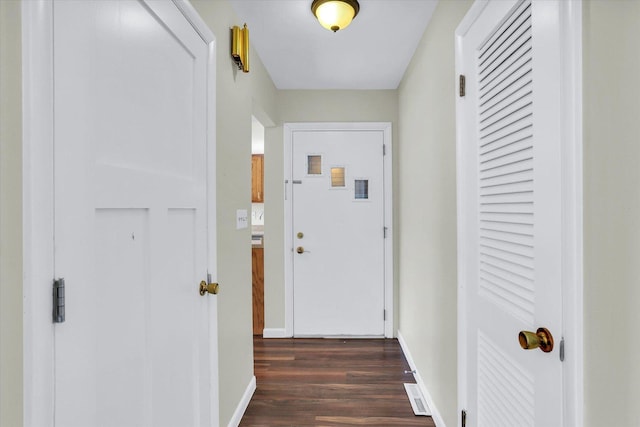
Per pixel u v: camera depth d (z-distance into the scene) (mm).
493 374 1131
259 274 3158
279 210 3055
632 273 625
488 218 1168
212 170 1416
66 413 678
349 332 3053
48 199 645
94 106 761
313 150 3041
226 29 1661
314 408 1950
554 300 802
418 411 1900
